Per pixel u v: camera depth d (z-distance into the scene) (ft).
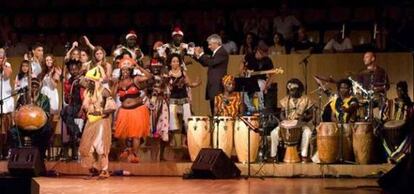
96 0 60.18
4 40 52.49
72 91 40.88
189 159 41.29
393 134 38.04
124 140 40.57
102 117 37.29
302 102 40.14
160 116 40.11
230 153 39.60
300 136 38.99
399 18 50.37
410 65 44.32
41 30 59.06
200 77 45.85
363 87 41.06
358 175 37.93
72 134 40.98
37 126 39.06
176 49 41.24
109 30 58.65
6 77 43.16
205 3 58.90
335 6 57.06
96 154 37.70
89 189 32.40
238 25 52.01
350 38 53.31
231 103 39.65
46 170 39.09
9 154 38.63
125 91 38.93
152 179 37.14
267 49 46.78
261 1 58.23
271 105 43.62
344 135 39.19
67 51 43.19
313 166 38.17
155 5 59.62
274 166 38.29
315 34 53.57
